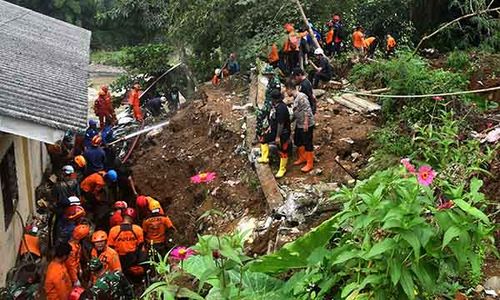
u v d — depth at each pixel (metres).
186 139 12.52
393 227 3.99
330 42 14.03
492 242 5.01
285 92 9.83
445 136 7.41
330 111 10.79
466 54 12.47
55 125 7.42
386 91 10.62
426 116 9.11
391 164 8.09
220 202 9.38
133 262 8.47
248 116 11.41
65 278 7.75
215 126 11.80
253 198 8.75
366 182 4.63
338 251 4.55
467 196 4.29
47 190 11.40
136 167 12.39
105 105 15.39
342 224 4.78
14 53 11.14
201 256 4.75
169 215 10.52
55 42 14.11
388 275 4.12
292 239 6.94
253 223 8.16
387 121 9.94
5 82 8.59
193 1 16.23
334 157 9.21
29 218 10.62
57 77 10.48
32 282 8.54
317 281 4.75
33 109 7.71
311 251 5.09
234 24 15.30
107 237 8.48
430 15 15.51
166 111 18.03
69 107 8.53
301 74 9.66
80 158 11.05
